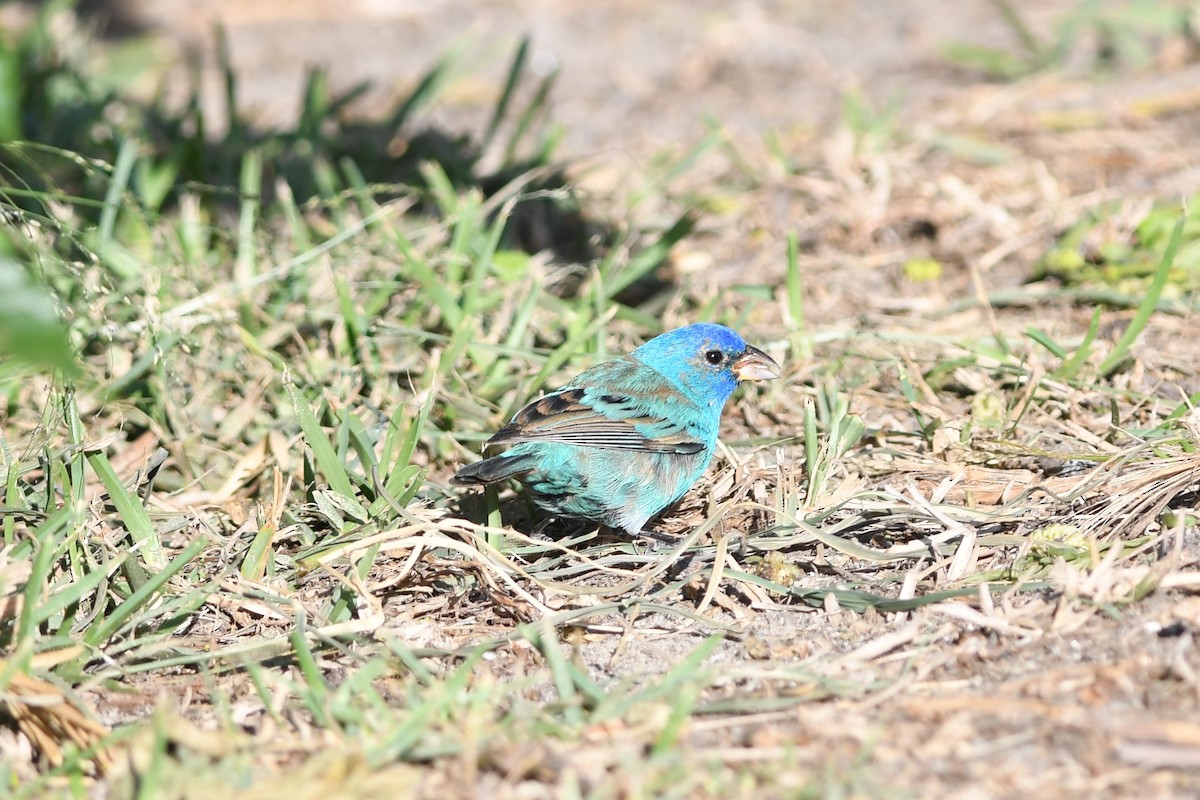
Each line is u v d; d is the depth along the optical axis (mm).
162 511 9672
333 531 9453
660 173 15586
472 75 19344
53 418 9602
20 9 19984
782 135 16719
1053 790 6363
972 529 8789
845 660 7594
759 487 9844
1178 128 15984
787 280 12312
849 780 6422
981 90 17516
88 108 15391
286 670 7887
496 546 9180
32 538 8438
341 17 21938
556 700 7445
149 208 12367
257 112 17688
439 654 7852
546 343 11977
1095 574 7969
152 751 6629
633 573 8961
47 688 7223
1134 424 10461
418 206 14430
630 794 6246
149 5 22406
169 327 10867
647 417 9570
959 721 6891
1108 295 12219
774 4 21719
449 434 10492
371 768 6504
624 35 20672
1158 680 7180
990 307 12164
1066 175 14945
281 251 12812
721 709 7074
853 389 11258
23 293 5344
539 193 12586
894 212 14164
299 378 10984
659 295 12859
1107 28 18453
